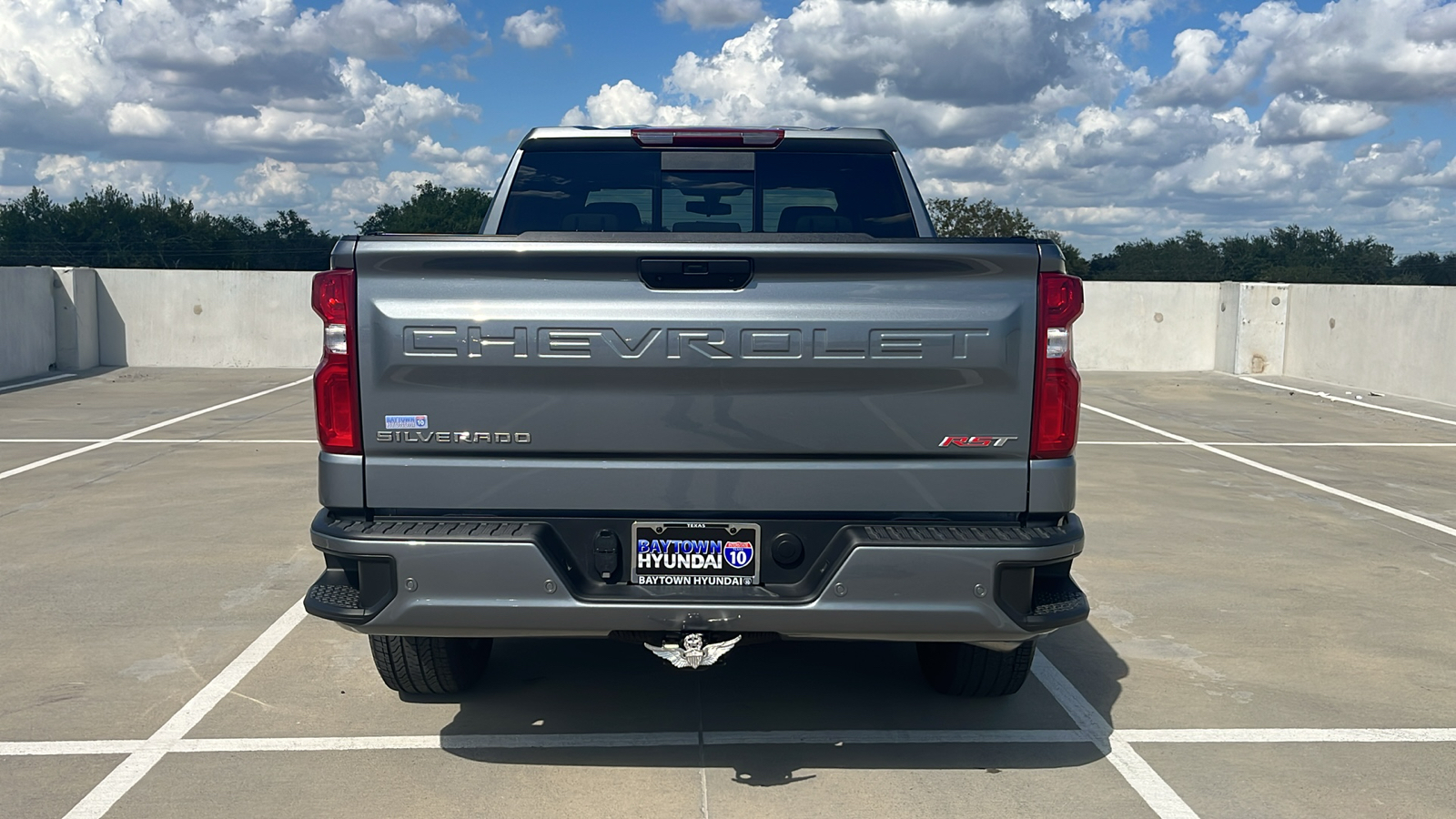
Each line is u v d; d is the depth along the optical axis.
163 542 6.90
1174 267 88.81
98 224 96.75
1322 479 9.63
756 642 3.36
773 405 3.23
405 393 3.23
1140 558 6.79
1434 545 7.21
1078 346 19.58
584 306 3.20
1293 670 4.82
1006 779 3.69
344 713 4.20
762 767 3.75
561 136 4.60
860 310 3.20
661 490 3.26
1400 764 3.85
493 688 4.48
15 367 16.83
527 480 3.26
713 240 3.17
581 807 3.45
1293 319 18.55
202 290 19.12
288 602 5.66
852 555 3.18
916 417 3.24
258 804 3.45
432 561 3.20
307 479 9.08
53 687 4.46
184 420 12.60
